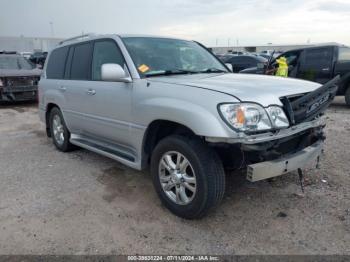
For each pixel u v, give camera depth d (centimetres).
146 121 345
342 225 311
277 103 291
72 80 493
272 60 1054
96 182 427
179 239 296
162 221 326
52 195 390
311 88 337
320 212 335
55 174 459
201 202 303
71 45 518
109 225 321
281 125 289
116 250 282
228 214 336
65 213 345
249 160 294
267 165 287
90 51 460
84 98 454
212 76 375
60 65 542
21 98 1099
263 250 279
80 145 499
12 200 378
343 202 354
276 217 328
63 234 306
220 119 274
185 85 316
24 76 1092
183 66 411
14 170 479
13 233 309
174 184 328
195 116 286
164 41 439
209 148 301
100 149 449
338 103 1026
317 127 348
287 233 301
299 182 405
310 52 961
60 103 525
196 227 314
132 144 380
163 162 338
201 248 283
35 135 709
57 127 571
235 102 275
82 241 295
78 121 487
